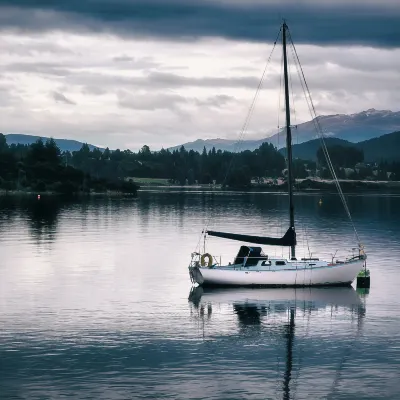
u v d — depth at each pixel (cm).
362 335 5522
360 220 17938
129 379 4519
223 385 4434
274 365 4806
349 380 4544
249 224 16262
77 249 10712
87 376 4556
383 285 7488
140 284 7575
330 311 6266
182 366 4772
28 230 13888
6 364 4766
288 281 7119
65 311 6244
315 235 13500
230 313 6178
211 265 7212
